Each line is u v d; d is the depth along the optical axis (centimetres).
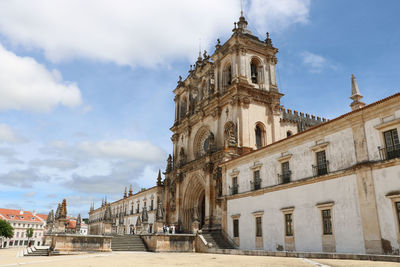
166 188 6309
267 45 5472
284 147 3241
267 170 3412
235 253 3184
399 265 1666
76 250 3294
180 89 6938
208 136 5609
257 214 3403
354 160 2505
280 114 5653
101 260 2439
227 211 3944
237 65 5103
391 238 2150
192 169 5478
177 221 5597
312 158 2888
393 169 2219
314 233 2728
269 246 3197
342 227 2495
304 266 1802
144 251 3847
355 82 3312
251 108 4944
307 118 6425
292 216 2977
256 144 4931
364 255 2048
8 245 11938
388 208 2202
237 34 5206
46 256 3067
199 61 6569
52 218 5366
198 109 5853
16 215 12900
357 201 2416
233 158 4166
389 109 2323
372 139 2403
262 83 5241
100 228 10650
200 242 3850
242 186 3766
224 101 5175
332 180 2650
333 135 2722
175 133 6650
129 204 9044
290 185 3047
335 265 1788
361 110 2486
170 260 2447
